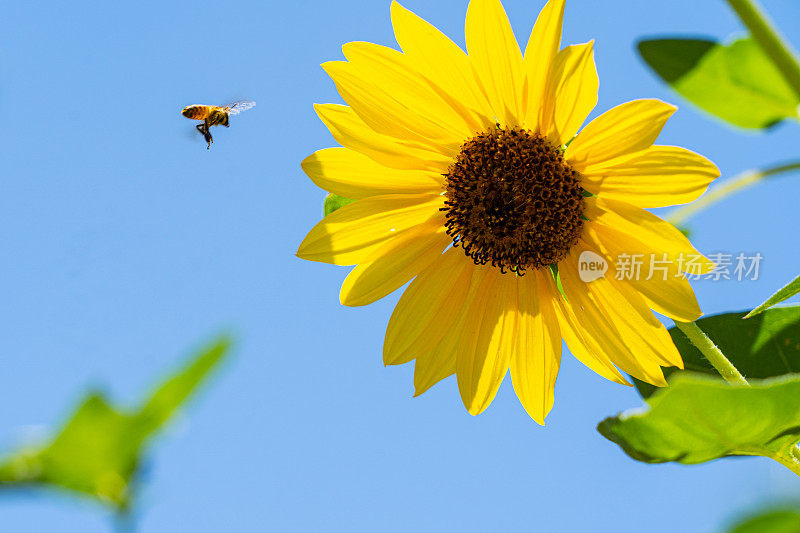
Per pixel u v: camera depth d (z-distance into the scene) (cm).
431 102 81
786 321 78
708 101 77
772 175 75
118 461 50
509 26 79
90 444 49
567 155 81
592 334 81
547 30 79
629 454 73
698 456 73
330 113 81
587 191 81
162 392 50
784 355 78
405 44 80
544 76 80
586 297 81
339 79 80
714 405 72
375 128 81
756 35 73
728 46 77
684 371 79
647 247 79
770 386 72
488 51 80
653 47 77
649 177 79
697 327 77
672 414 73
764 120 77
